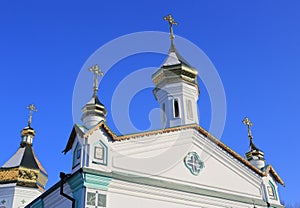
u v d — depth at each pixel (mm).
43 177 36938
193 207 21734
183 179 22203
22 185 34812
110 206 18906
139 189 20297
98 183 18984
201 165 23422
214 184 23234
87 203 18250
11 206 33781
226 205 23031
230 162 24703
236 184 24172
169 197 21172
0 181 34781
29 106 41281
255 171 25422
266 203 24594
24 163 36062
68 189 19797
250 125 29797
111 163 20000
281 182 26312
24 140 39156
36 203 23422
